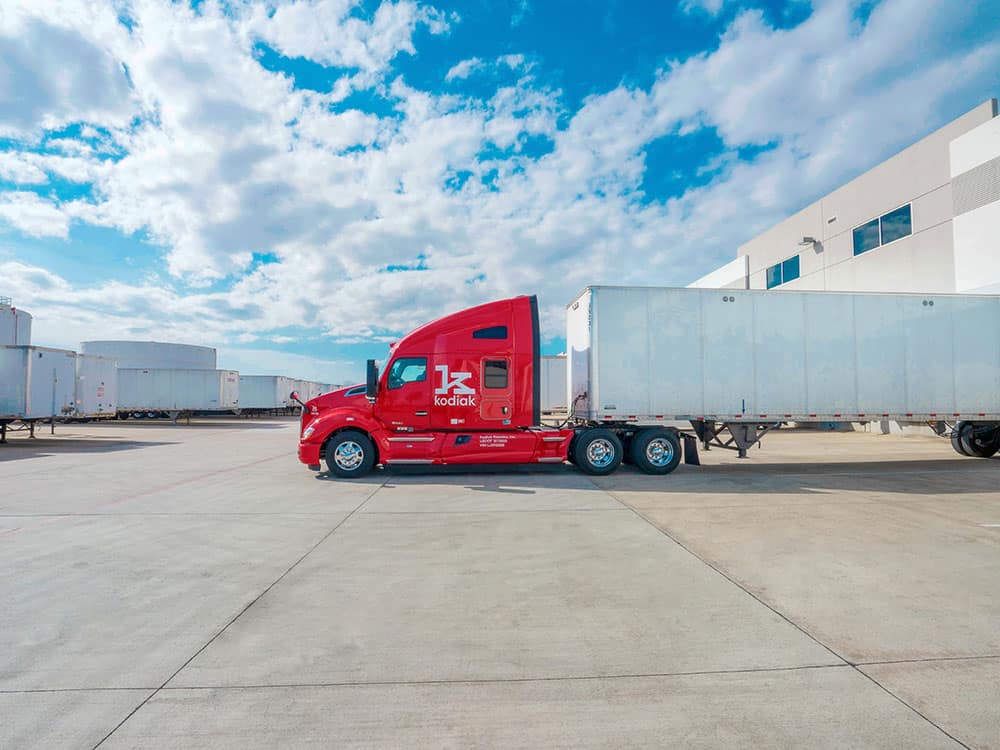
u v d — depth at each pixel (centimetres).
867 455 1348
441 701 260
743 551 507
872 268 1986
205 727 239
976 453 1241
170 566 469
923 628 341
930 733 233
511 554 500
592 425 1034
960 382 1040
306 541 546
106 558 491
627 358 981
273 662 299
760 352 1002
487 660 301
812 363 1010
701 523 615
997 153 1527
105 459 1305
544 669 291
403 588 414
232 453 1460
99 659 302
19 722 242
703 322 995
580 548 518
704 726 240
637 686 274
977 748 223
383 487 866
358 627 345
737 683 276
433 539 552
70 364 1861
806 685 274
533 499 760
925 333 1036
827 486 861
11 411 1673
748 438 1027
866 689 270
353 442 964
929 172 1745
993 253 1538
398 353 976
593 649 314
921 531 577
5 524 622
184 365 6494
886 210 1917
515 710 253
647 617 359
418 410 973
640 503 730
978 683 275
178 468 1127
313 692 268
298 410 5444
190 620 355
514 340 987
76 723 242
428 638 329
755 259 2747
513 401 980
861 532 573
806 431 2288
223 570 457
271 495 798
